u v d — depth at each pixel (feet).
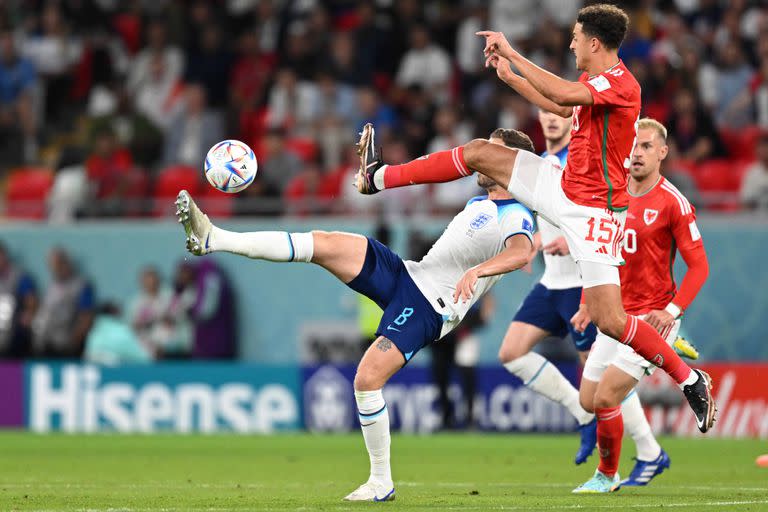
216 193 207.92
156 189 208.44
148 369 184.44
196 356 192.44
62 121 249.75
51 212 204.44
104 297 199.82
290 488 98.17
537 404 175.83
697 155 206.39
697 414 83.97
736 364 172.35
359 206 192.85
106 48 252.42
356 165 206.18
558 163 106.52
